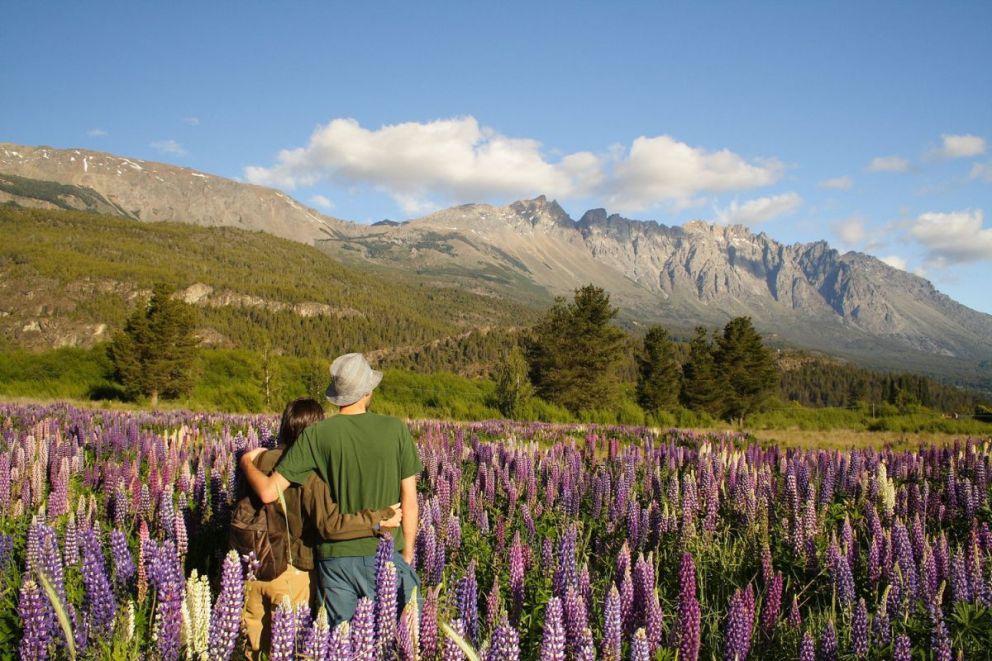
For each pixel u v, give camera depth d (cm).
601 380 5141
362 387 496
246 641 456
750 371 5906
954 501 962
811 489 905
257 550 482
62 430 1522
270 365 4016
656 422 4247
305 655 352
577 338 5128
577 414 4222
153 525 729
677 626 485
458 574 666
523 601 557
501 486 1055
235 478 714
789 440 2812
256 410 3869
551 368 5238
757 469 1262
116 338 4453
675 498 912
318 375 4147
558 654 362
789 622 539
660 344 5944
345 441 473
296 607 391
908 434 3319
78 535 594
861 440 2891
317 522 471
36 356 4578
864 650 492
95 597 453
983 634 532
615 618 437
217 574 648
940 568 635
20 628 497
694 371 6006
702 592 619
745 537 784
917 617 552
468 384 4447
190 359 4444
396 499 485
